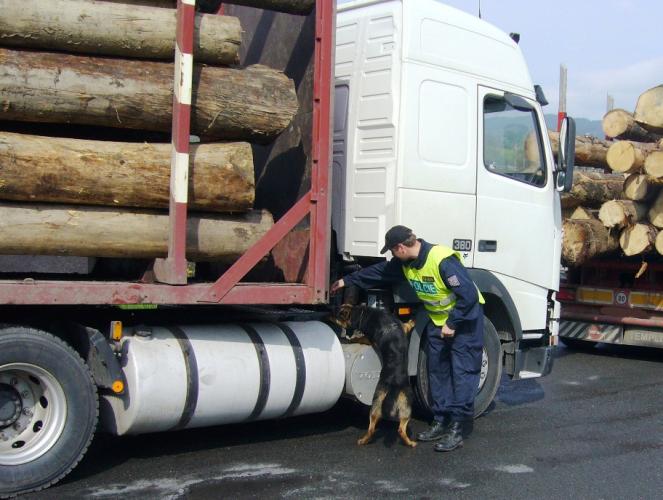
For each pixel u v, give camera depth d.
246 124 5.41
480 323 6.16
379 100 6.38
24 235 4.84
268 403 5.64
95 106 4.98
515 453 6.04
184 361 5.27
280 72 5.64
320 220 5.57
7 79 4.73
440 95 6.52
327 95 5.57
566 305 10.89
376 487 5.18
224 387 5.38
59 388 4.89
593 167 11.15
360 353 6.12
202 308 5.78
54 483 4.93
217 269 6.08
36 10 4.81
